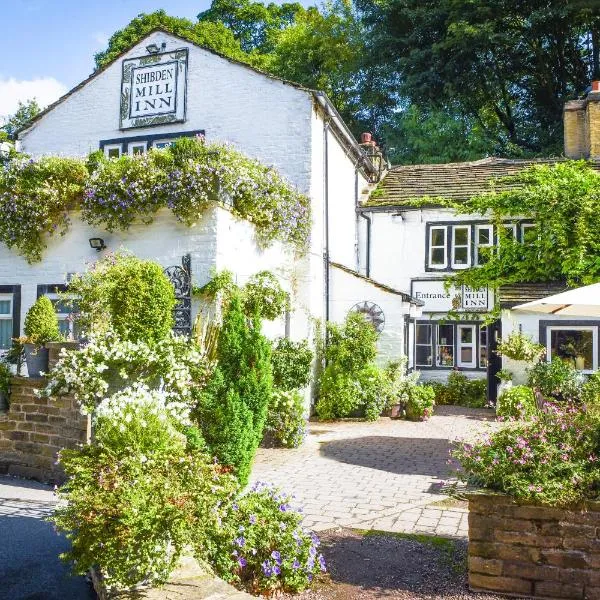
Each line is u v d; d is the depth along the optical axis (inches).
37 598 192.1
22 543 238.7
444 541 236.2
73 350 323.6
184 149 432.5
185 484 183.2
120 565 165.3
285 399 435.8
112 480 179.9
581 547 182.2
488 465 199.2
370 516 270.8
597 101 760.3
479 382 723.4
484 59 1174.3
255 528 200.2
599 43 1186.0
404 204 746.8
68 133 647.1
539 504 185.6
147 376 329.7
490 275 669.9
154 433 220.4
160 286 352.5
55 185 450.3
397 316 632.4
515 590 186.7
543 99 1282.0
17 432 348.5
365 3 1315.2
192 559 185.6
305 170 572.1
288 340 510.6
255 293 444.5
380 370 605.9
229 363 303.0
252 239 479.5
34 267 468.8
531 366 612.7
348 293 640.4
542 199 637.3
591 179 631.2
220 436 290.8
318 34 1355.8
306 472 358.0
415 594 188.9
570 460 194.2
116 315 349.4
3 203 464.4
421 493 311.6
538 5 1141.1
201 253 421.7
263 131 584.7
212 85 602.2
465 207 693.3
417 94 1210.6
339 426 544.7
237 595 165.8
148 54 624.7
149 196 421.1
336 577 202.2
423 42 1229.7
